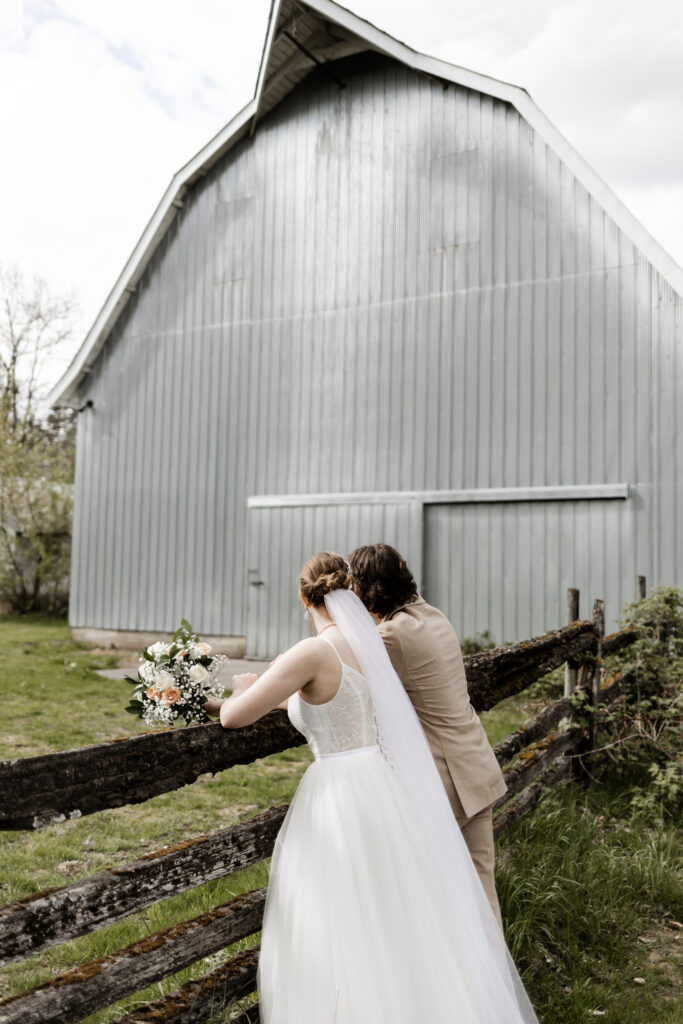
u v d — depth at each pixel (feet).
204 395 43.06
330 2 35.68
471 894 7.85
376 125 38.93
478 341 35.63
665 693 18.84
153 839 16.05
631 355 32.22
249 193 42.34
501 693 13.70
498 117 35.65
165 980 9.71
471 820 9.11
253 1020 8.19
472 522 35.37
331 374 39.32
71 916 6.25
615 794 17.19
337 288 39.42
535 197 34.63
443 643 9.12
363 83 39.34
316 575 8.43
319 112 40.57
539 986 10.39
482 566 35.01
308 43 38.91
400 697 8.16
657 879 13.28
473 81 35.19
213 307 43.06
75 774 6.36
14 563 71.87
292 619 39.73
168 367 44.34
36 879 13.91
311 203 40.47
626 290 32.45
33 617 70.90
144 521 44.62
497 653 13.87
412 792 7.84
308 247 40.42
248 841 8.37
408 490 36.88
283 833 7.99
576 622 17.85
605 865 13.52
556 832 14.43
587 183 32.91
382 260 38.29
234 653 41.29
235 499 41.81
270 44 36.76
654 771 16.69
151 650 8.11
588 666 17.90
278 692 7.52
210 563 42.34
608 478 32.40
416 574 36.22
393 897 7.32
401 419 37.27
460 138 36.63
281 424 40.60
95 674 34.78
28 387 93.45
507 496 34.32
